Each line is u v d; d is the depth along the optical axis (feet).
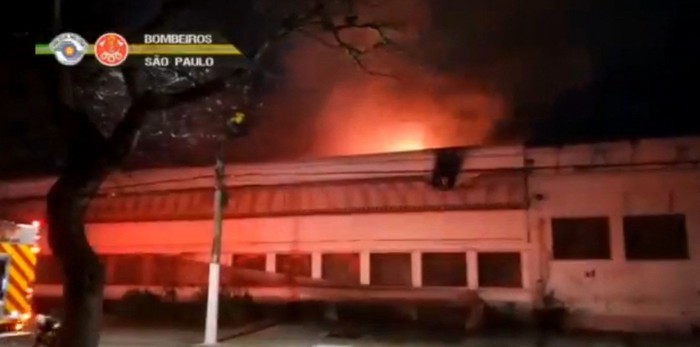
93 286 20.42
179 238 75.20
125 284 76.48
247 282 71.87
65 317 20.18
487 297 64.23
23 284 35.68
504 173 65.31
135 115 21.63
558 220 63.52
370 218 68.74
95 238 78.59
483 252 65.00
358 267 68.69
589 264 62.18
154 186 77.05
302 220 71.05
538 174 64.54
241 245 72.79
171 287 74.59
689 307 59.11
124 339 56.18
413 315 66.23
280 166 72.54
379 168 69.21
